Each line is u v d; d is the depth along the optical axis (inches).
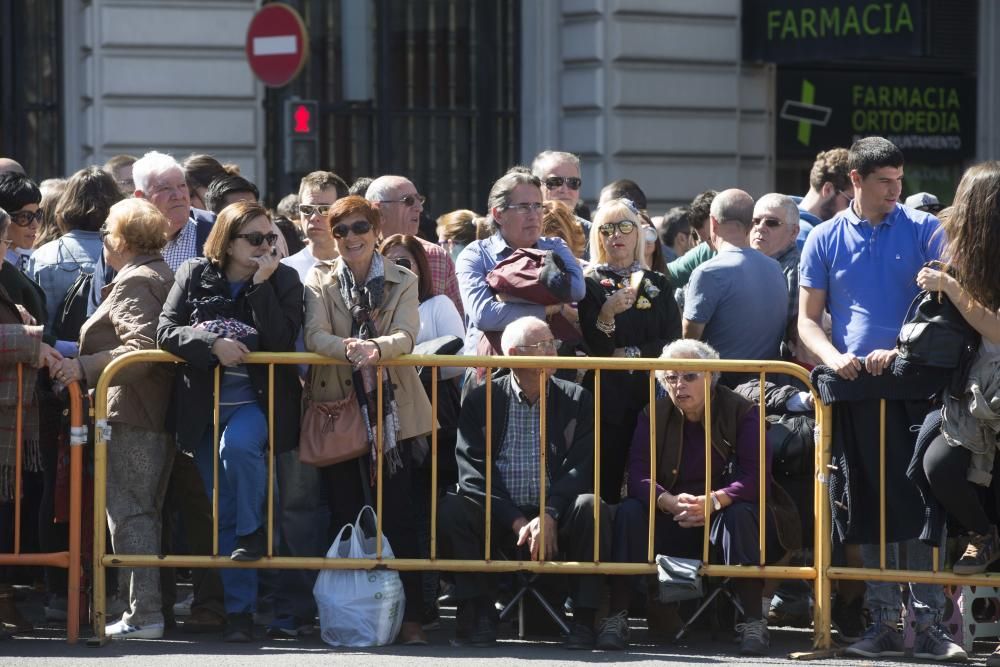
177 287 794.2
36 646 789.9
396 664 745.0
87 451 832.3
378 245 894.4
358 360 783.1
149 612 810.2
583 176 1776.6
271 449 791.7
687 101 1784.0
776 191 1862.7
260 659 752.3
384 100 1819.6
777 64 1838.1
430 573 866.1
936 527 768.9
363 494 824.3
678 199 1790.1
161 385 805.9
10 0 1740.9
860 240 803.4
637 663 757.9
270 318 786.8
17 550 796.6
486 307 866.1
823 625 796.6
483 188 1840.6
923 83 1913.1
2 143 1747.0
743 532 797.9
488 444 801.6
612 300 856.9
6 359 782.5
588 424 819.4
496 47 1831.9
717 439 814.5
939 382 767.7
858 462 788.0
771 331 890.1
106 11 1665.8
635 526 801.6
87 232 929.5
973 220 746.8
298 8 1800.0
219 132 1697.8
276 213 1184.2
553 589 834.8
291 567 796.0
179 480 844.6
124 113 1676.9
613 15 1754.4
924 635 795.4
